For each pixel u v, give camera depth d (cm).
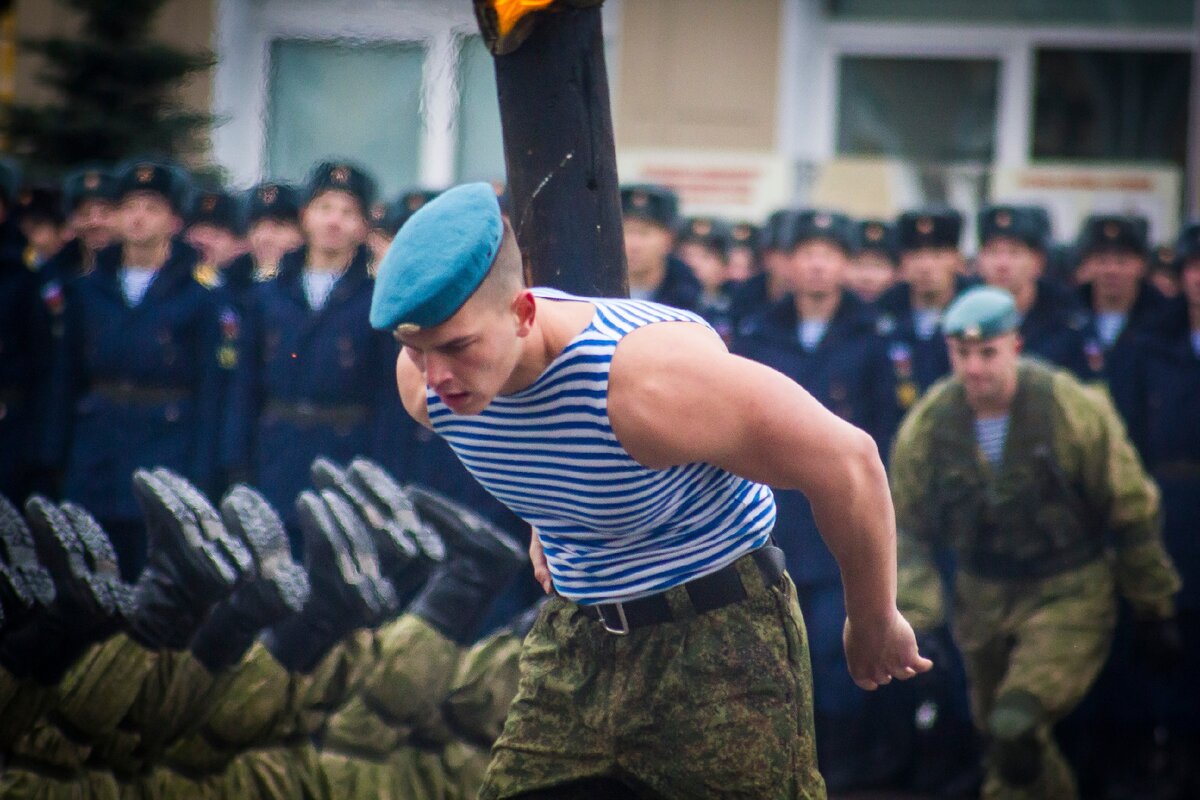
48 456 1389
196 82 1386
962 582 1274
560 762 638
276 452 1314
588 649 636
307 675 983
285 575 948
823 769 1432
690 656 617
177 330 1384
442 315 521
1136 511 1220
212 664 948
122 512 1362
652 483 583
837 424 570
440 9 932
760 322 1519
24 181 1678
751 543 624
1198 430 1480
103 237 1514
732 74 2761
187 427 1380
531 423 573
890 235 1669
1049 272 1596
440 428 600
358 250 1327
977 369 1229
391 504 1011
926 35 2880
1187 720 1434
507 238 539
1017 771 1190
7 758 920
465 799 1032
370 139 1411
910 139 2891
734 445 564
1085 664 1216
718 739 614
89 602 902
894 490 1290
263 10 1371
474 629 1040
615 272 652
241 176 1371
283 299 1332
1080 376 1516
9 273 1494
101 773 933
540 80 639
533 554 688
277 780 976
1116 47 2867
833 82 2892
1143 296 1571
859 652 633
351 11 941
